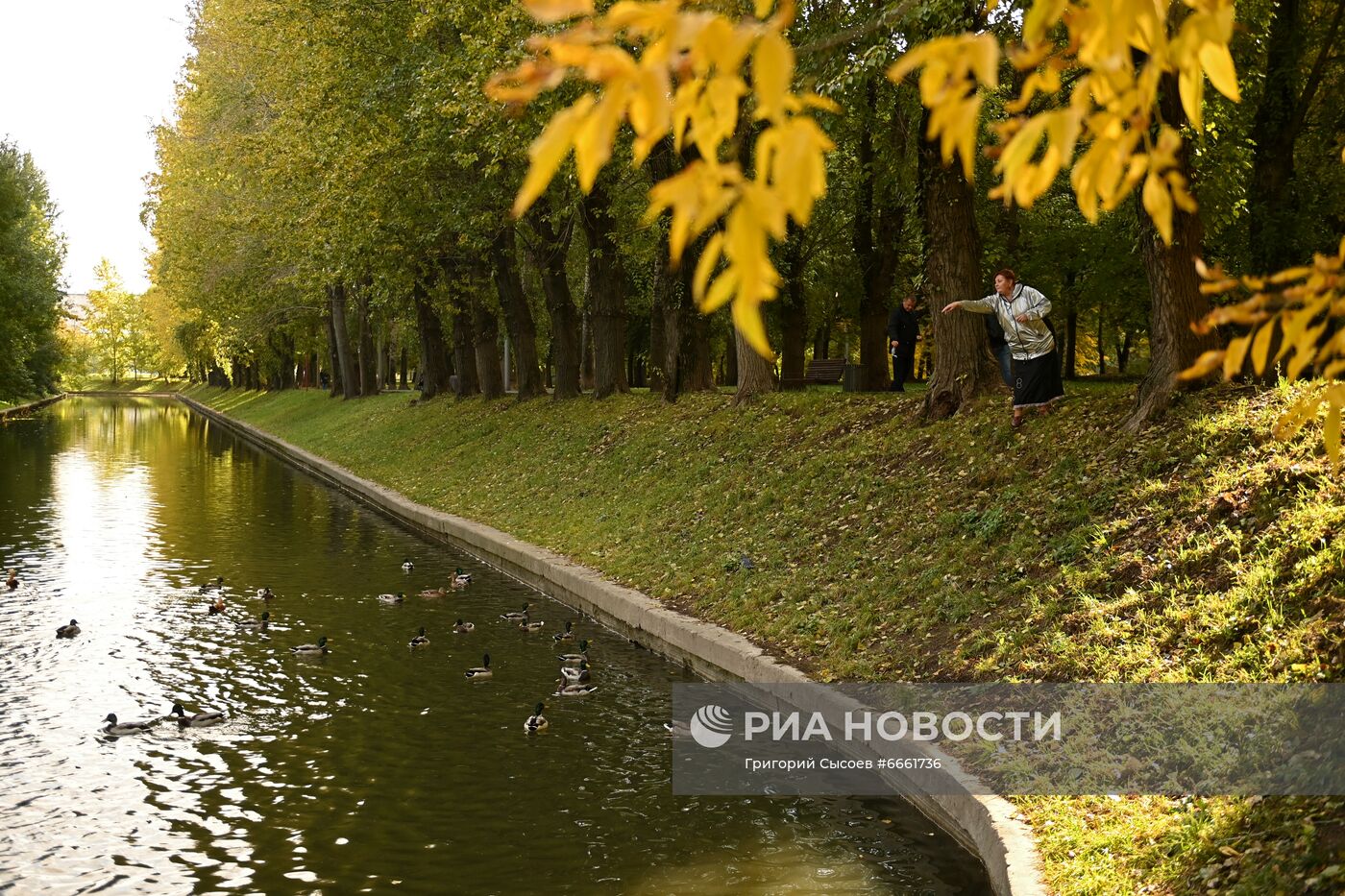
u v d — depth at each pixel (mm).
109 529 27984
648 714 13188
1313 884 6145
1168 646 9891
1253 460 11898
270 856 9406
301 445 51438
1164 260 14336
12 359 69062
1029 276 36438
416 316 51188
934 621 12641
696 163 2145
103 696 14164
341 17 32469
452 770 11422
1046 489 14180
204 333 91062
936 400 18875
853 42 17531
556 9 2162
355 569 22641
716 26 2166
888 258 33625
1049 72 2855
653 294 36062
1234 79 2623
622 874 8922
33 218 76125
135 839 9766
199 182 56844
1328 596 9039
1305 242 20922
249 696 14148
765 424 23438
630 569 18875
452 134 27438
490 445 34938
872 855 9125
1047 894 7254
